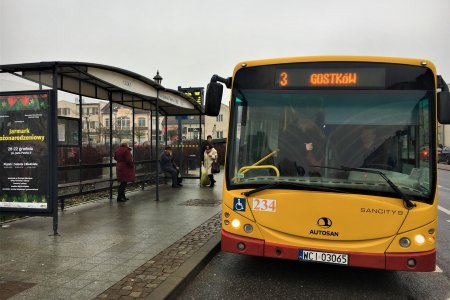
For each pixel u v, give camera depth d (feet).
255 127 16.49
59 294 13.69
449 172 90.48
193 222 26.11
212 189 45.52
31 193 22.40
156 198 36.17
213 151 48.08
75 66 24.61
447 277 17.71
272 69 16.69
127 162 35.47
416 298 15.16
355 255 14.57
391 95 15.70
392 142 15.33
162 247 19.86
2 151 22.62
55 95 22.30
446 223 31.09
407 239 14.43
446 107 15.12
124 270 16.28
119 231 23.32
